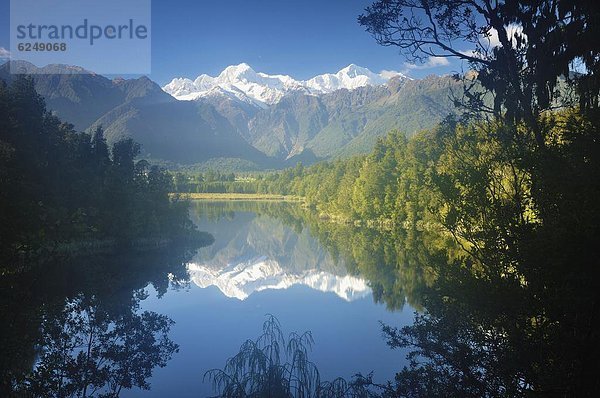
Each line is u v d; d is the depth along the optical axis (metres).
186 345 25.08
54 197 55.06
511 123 11.27
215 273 50.88
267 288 42.06
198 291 40.75
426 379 13.52
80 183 68.06
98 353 19.64
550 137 10.49
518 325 10.30
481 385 11.35
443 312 13.39
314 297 37.59
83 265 47.53
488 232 11.10
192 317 31.34
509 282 10.27
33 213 30.52
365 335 26.12
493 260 11.11
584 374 8.14
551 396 8.78
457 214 11.85
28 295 20.31
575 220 7.74
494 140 11.47
